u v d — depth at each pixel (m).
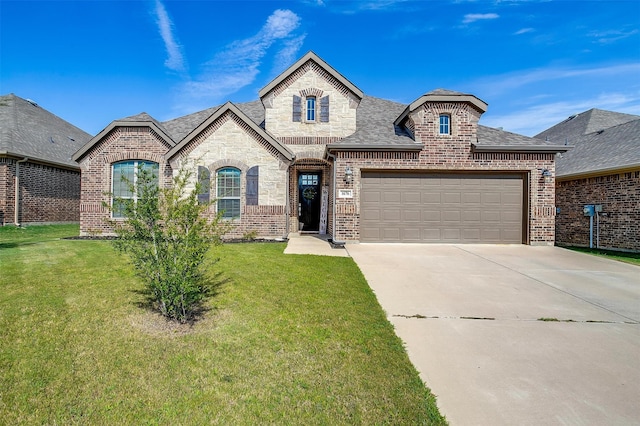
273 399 3.11
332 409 2.99
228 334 4.41
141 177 5.15
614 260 9.73
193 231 4.81
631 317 5.35
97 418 2.82
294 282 6.83
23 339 4.10
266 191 13.09
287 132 14.66
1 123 18.59
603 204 13.41
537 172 12.43
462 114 12.46
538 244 12.29
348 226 12.30
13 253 9.27
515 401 3.14
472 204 12.69
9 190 16.27
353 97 14.67
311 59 14.57
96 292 5.90
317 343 4.22
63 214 19.47
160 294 5.00
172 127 16.48
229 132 13.06
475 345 4.31
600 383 3.46
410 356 3.99
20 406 2.92
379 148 12.20
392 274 7.83
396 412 2.96
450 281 7.32
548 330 4.81
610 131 16.64
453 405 3.07
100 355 3.81
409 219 12.62
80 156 13.59
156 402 3.03
